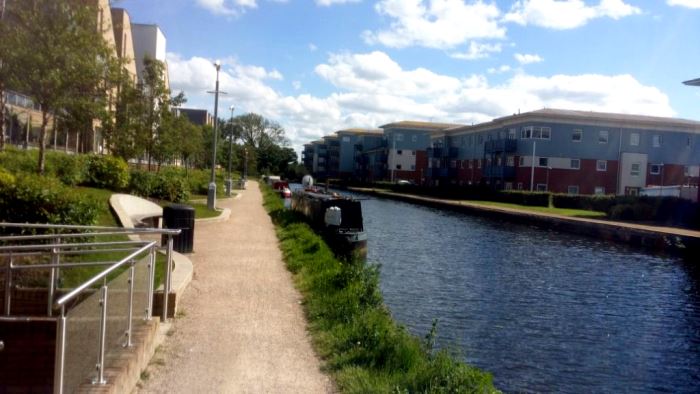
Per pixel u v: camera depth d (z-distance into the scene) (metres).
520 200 52.44
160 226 19.86
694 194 40.41
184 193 28.80
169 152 31.78
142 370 6.33
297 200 32.72
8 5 14.43
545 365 10.80
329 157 132.75
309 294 10.63
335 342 7.77
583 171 58.62
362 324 8.27
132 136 26.67
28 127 25.45
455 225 37.84
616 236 30.97
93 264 6.88
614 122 58.53
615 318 14.62
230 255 15.22
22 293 7.79
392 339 7.46
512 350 11.57
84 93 15.56
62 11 14.55
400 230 33.53
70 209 11.12
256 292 10.80
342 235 21.25
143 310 6.97
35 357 7.11
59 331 4.16
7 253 7.39
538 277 19.89
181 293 9.81
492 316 14.16
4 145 18.28
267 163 118.94
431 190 70.62
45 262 8.29
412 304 14.97
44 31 14.23
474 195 61.53
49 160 18.92
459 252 25.25
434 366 6.70
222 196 41.22
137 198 21.16
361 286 10.88
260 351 7.39
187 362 6.84
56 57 14.25
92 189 21.67
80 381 4.64
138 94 26.59
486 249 26.58
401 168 99.81
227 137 118.12
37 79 14.20
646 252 27.33
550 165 58.34
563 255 25.53
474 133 74.38
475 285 17.89
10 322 7.09
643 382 10.17
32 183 11.09
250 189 60.69
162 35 60.41
